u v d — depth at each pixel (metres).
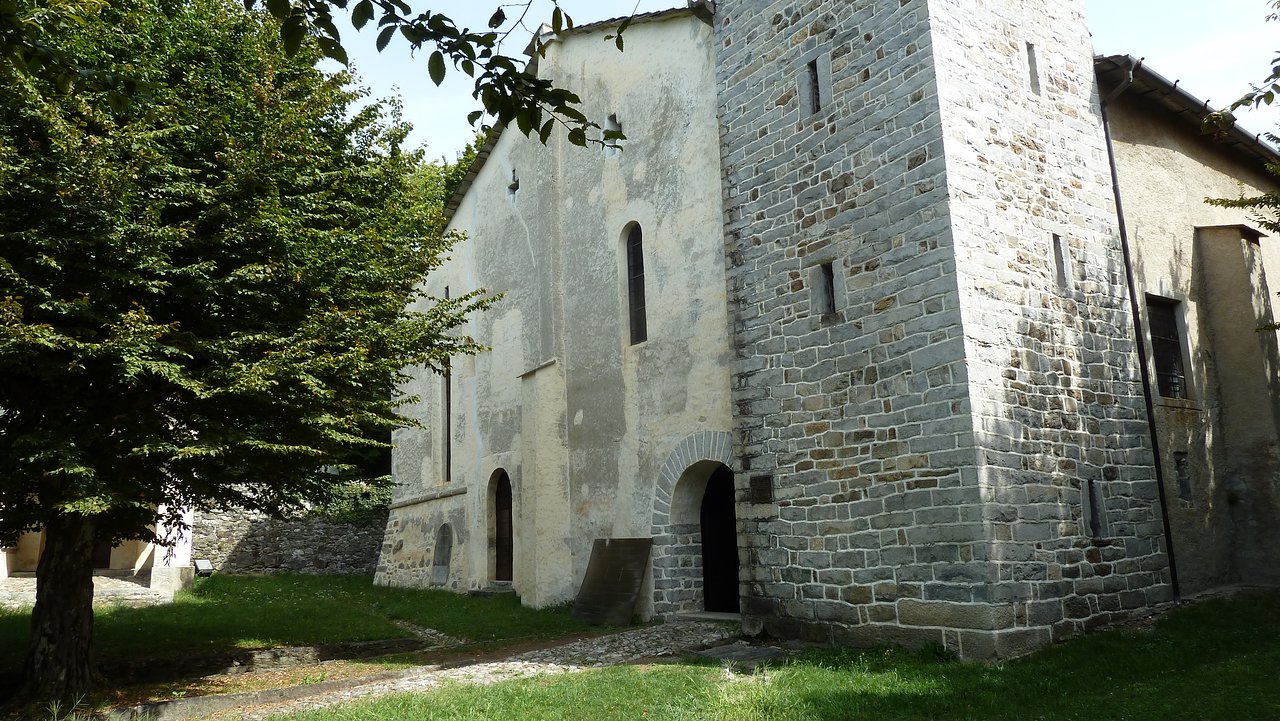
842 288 11.02
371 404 10.97
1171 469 12.06
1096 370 10.98
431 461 22.08
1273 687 7.30
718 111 13.23
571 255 16.73
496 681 9.30
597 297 15.89
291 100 11.26
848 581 10.47
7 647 11.65
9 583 17.58
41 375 8.48
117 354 8.38
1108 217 11.77
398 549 22.70
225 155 9.69
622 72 15.84
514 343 18.80
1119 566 10.48
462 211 22.34
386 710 7.60
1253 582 12.55
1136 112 13.30
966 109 10.41
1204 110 13.60
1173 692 7.38
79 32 8.74
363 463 27.52
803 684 8.11
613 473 14.96
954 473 9.48
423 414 22.94
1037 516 9.74
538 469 16.27
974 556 9.20
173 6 11.03
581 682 8.52
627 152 15.53
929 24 10.34
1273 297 15.41
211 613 14.75
